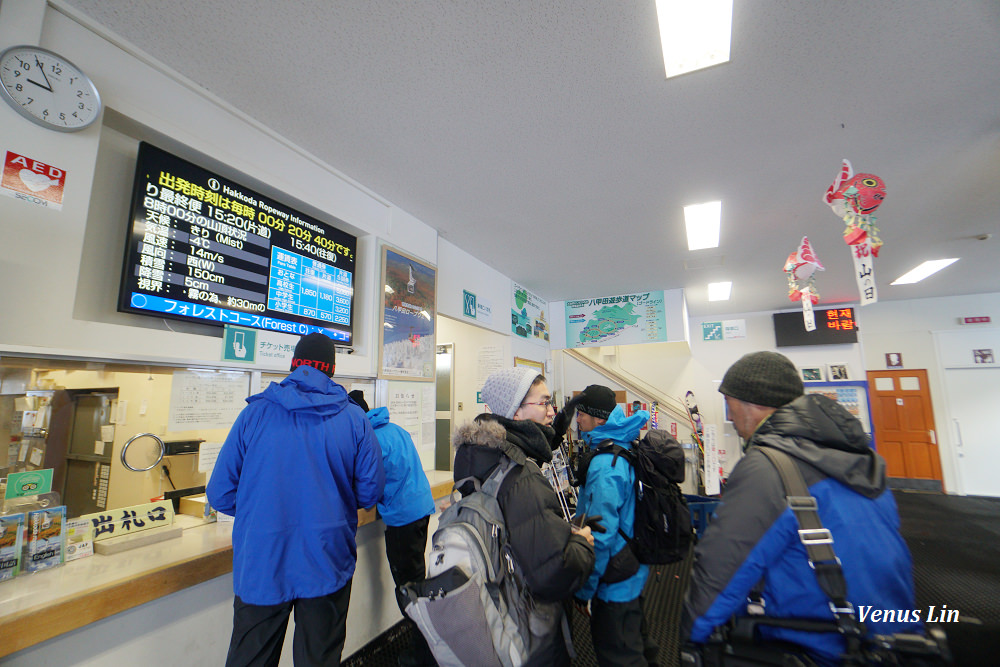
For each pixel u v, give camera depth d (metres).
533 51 1.77
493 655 0.93
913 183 2.86
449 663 0.95
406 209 3.17
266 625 1.31
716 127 2.27
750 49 1.77
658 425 6.43
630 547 1.58
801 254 2.95
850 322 6.69
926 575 3.31
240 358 2.01
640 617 1.58
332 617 1.40
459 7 1.57
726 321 7.34
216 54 1.75
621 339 5.79
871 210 2.17
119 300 1.63
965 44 1.72
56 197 1.44
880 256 4.39
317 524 1.38
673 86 1.98
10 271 1.33
